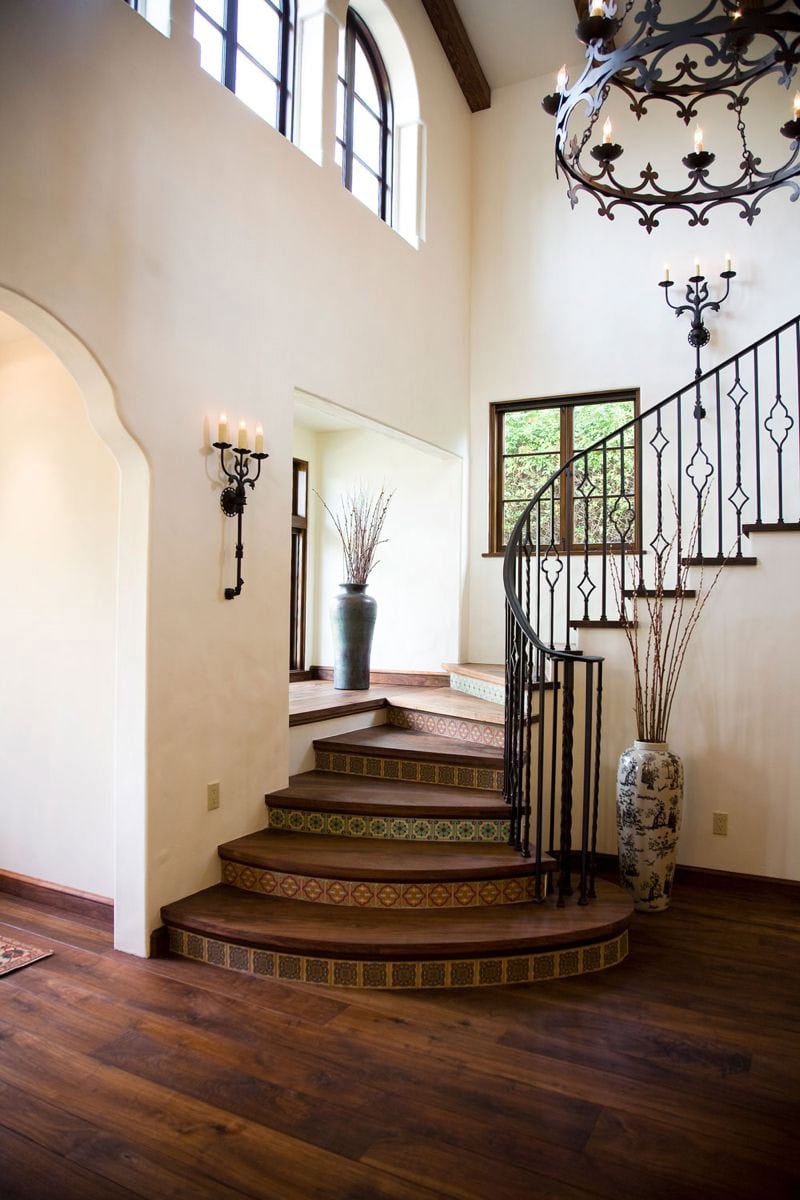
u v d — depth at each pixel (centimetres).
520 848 353
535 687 422
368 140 526
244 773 369
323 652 638
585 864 334
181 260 331
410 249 516
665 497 529
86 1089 229
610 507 552
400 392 500
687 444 523
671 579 513
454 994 290
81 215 285
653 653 418
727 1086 233
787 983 302
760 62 239
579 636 441
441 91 566
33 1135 208
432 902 325
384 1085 232
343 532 632
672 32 235
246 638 369
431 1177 193
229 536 358
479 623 592
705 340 518
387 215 536
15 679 390
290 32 442
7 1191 188
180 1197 186
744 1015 276
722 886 409
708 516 515
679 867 419
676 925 361
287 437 395
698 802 415
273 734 388
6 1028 262
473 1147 205
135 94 310
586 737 327
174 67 330
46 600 378
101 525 359
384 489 617
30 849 383
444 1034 261
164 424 321
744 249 514
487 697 497
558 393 567
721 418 514
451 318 572
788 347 500
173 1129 211
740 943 340
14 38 261
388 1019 271
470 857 339
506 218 595
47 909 368
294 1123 214
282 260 393
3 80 257
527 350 580
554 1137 209
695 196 275
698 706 415
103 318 293
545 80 586
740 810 406
